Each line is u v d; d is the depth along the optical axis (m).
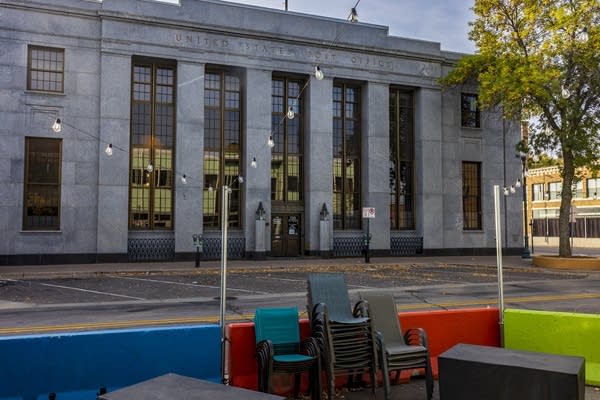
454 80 33.97
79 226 27.44
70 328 11.17
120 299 15.76
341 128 34.16
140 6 29.00
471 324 8.55
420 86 35.44
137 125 29.45
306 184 32.66
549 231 70.62
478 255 36.44
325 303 7.82
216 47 30.41
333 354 7.00
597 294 17.61
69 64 27.73
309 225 32.19
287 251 32.44
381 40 34.53
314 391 7.04
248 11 31.28
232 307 14.29
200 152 29.84
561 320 7.89
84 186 27.64
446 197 35.91
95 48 28.28
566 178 29.42
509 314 8.27
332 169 33.06
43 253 26.73
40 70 27.52
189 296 16.48
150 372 6.76
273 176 32.34
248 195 30.75
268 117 31.42
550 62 27.61
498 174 37.56
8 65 26.58
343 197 33.84
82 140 27.73
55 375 6.37
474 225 36.97
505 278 23.03
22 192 26.52
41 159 27.19
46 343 6.37
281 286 19.25
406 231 35.06
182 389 4.11
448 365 5.30
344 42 33.38
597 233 62.88
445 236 35.66
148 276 22.67
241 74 31.83
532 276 24.22
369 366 7.35
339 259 31.84
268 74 31.56
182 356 6.94
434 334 8.34
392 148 35.38
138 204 29.19
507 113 29.67
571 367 4.93
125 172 28.23
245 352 7.36
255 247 30.55
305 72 32.38
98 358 6.56
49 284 19.53
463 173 36.97
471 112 37.41
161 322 11.93
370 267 27.64
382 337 7.30
